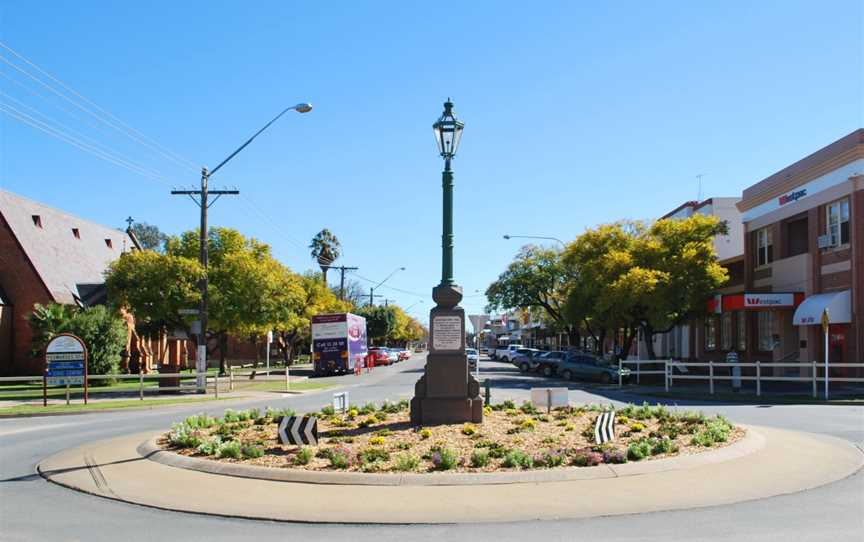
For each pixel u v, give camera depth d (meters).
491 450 10.84
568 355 37.59
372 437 11.95
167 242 43.88
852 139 27.31
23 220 43.59
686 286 33.56
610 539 7.09
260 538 7.37
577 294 42.22
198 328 28.98
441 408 13.44
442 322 13.61
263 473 10.03
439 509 8.36
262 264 42.31
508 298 55.22
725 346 39.75
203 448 11.39
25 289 41.06
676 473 9.89
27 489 9.87
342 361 45.69
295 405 22.67
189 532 7.62
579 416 14.58
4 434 16.47
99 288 45.59
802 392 26.30
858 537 6.99
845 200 28.11
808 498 8.67
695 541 6.95
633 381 36.03
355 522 7.96
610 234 39.94
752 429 13.57
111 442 13.83
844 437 13.81
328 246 86.12
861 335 26.73
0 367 39.81
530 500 8.66
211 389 32.19
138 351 47.53
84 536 7.46
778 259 33.72
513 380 37.69
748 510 8.14
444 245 13.75
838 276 28.48
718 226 35.91
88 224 53.03
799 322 29.17
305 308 55.91
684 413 14.52
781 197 33.25
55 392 29.53
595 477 9.62
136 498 9.16
